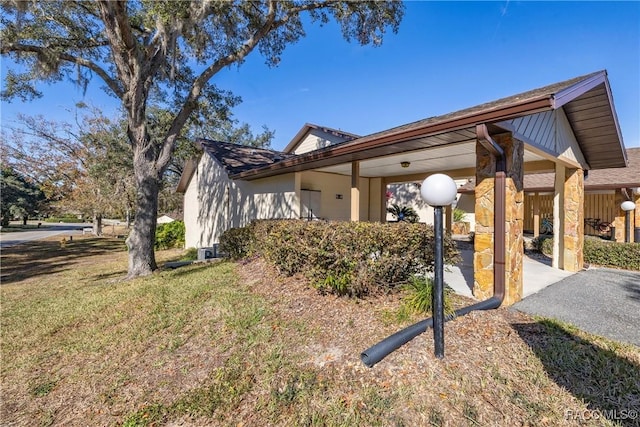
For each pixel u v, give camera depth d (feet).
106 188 63.41
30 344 14.07
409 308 12.19
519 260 14.69
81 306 18.69
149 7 20.89
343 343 11.07
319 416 8.24
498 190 13.51
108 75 27.86
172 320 15.25
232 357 11.39
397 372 9.12
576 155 22.17
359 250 13.98
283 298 15.93
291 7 27.48
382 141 15.61
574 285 17.89
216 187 43.11
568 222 22.75
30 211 123.13
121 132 60.23
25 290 24.54
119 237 77.00
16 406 10.21
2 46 22.82
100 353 12.92
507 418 7.57
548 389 8.47
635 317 12.85
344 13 28.55
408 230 14.28
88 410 9.77
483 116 11.50
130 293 20.35
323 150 20.43
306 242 16.52
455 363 9.29
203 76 28.14
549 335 11.09
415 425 7.54
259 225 23.98
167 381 10.68
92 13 25.59
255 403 9.12
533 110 10.35
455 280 17.98
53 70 24.62
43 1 22.97
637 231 32.81
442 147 16.58
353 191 21.35
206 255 34.32
